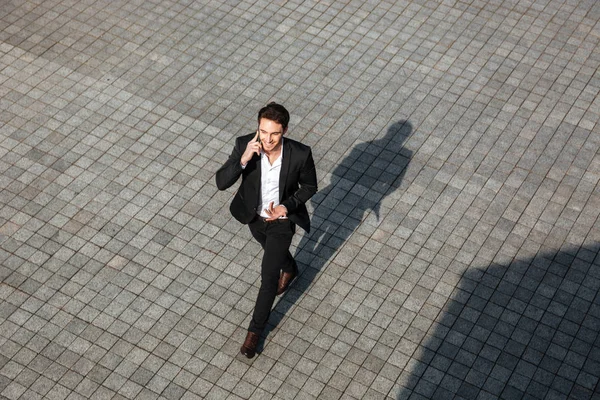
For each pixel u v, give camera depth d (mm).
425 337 7094
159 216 8000
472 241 7852
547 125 9062
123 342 6996
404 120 9062
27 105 9086
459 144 8805
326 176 8406
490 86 9516
